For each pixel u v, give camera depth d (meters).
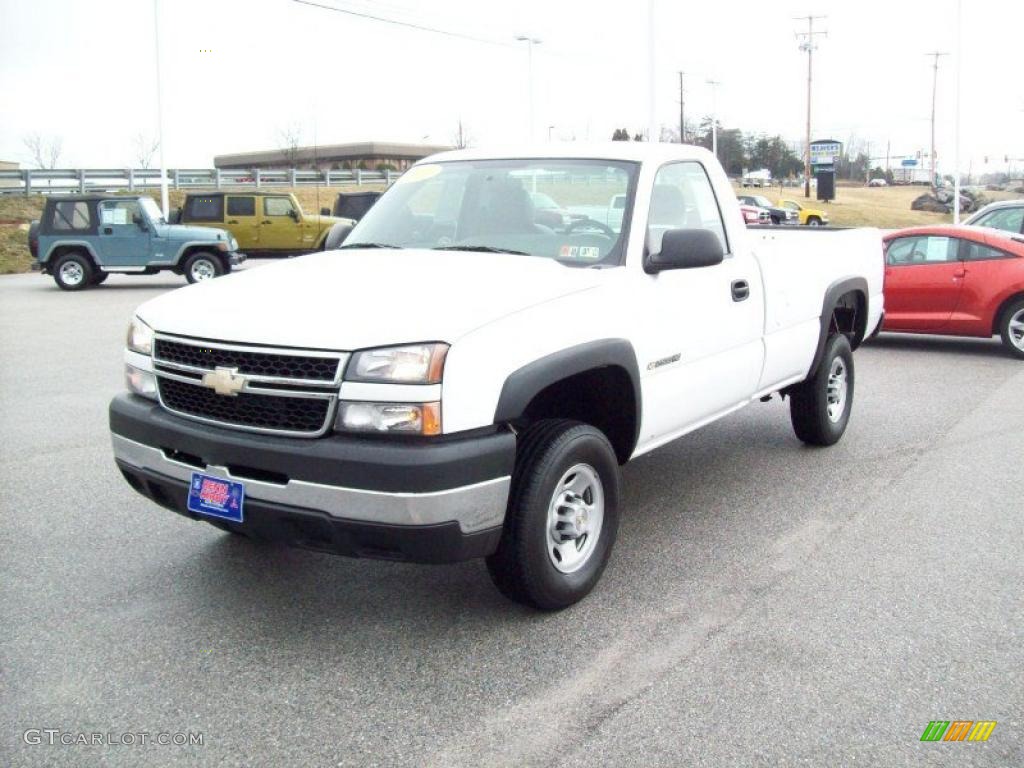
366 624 4.12
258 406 3.71
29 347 12.27
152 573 4.67
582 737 3.25
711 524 5.45
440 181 5.29
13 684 3.59
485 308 3.77
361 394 3.51
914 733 3.28
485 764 3.10
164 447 3.99
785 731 3.29
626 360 4.32
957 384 9.79
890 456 6.93
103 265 20.77
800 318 6.21
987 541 5.16
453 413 3.54
